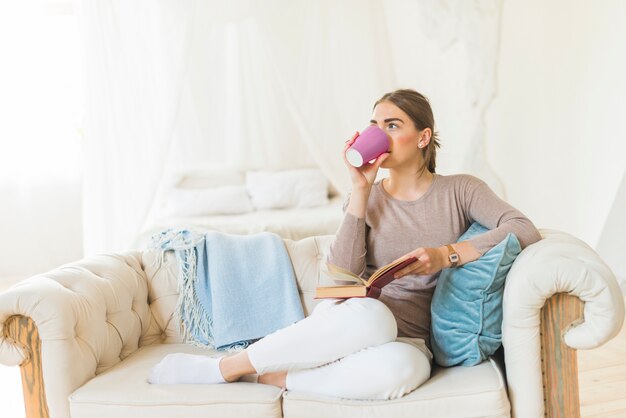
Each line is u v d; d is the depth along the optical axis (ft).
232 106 15.97
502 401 5.35
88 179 12.09
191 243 7.36
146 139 12.18
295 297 7.11
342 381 5.54
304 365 5.71
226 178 15.51
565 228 13.56
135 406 5.62
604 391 8.46
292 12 13.28
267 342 5.81
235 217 14.10
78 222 17.40
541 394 5.54
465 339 5.93
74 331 5.98
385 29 13.60
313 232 12.92
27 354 5.85
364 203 6.51
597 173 12.85
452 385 5.48
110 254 7.30
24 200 17.06
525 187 14.03
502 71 13.98
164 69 12.07
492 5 13.75
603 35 12.57
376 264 6.72
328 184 15.80
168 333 7.25
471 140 14.15
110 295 6.61
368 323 5.64
